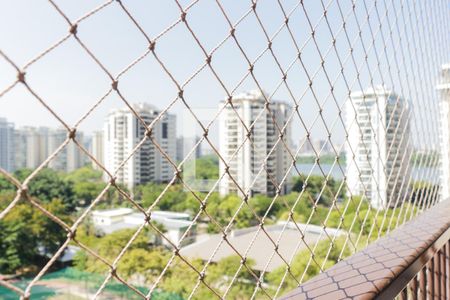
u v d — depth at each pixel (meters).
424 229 1.46
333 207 1.33
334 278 1.02
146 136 0.73
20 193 0.52
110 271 0.65
